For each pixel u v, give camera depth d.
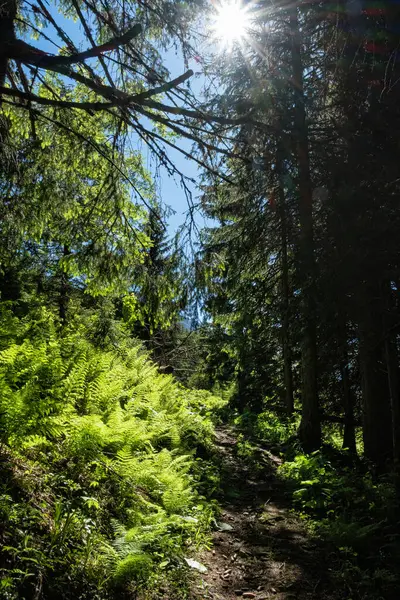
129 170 4.90
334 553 4.99
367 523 5.67
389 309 7.22
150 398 8.22
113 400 6.39
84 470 4.81
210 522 5.58
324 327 7.73
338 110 7.63
